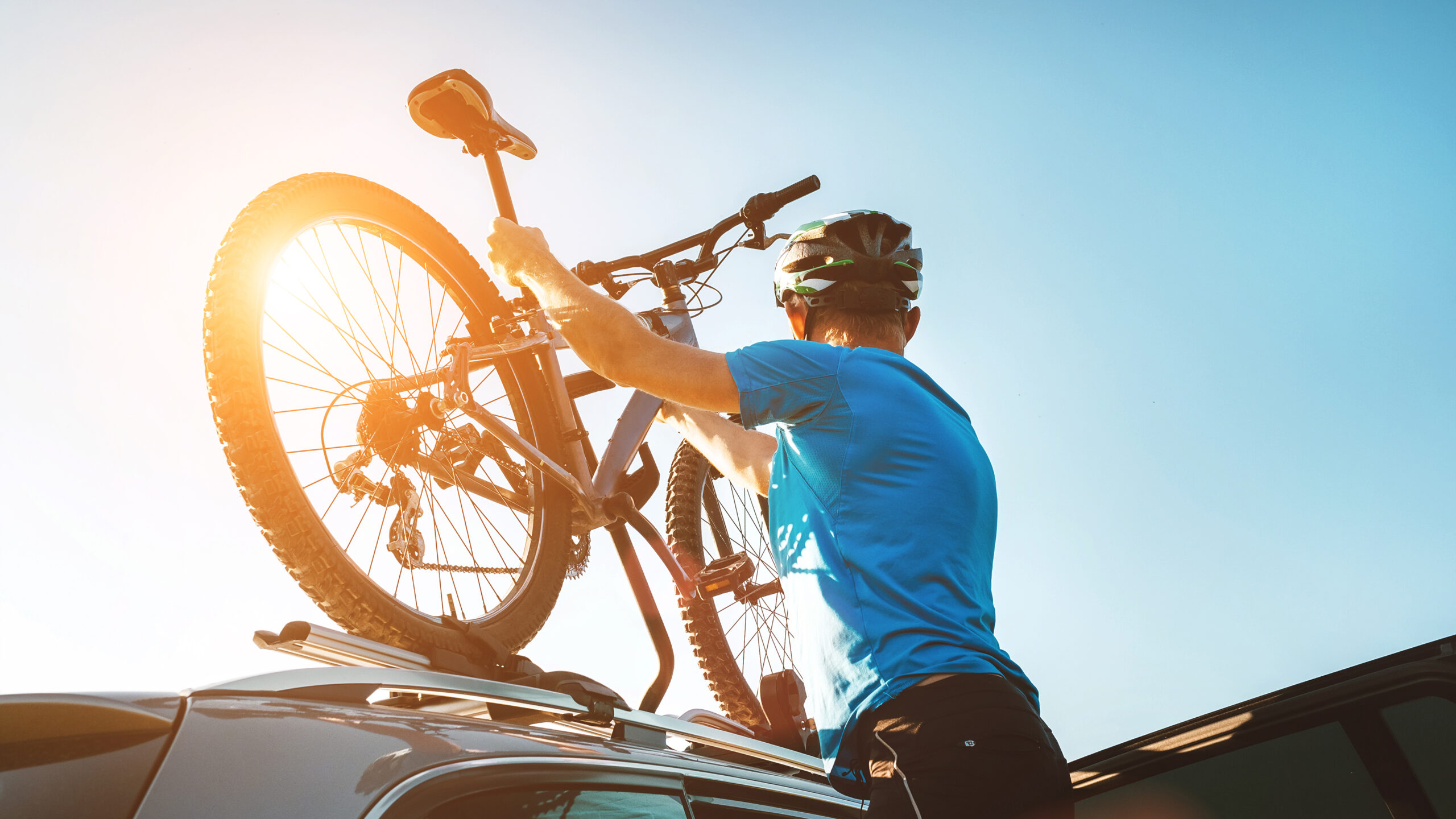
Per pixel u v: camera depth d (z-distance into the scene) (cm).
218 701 107
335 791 96
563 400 272
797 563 148
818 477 145
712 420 228
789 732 270
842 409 145
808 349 149
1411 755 186
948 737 124
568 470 268
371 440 222
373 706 122
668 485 405
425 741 110
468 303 263
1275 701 199
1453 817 182
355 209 234
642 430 290
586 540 285
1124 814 214
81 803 91
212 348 190
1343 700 193
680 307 336
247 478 185
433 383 228
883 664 132
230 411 186
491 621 231
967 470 148
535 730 135
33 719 97
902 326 177
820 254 173
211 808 91
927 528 140
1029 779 125
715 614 382
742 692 374
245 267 198
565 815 121
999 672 135
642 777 140
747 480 217
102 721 98
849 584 138
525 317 270
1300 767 198
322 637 153
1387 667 191
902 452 144
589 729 163
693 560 387
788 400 145
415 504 223
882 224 176
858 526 141
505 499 257
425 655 192
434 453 239
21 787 92
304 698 118
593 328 154
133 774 93
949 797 122
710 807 158
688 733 176
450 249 261
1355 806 191
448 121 252
